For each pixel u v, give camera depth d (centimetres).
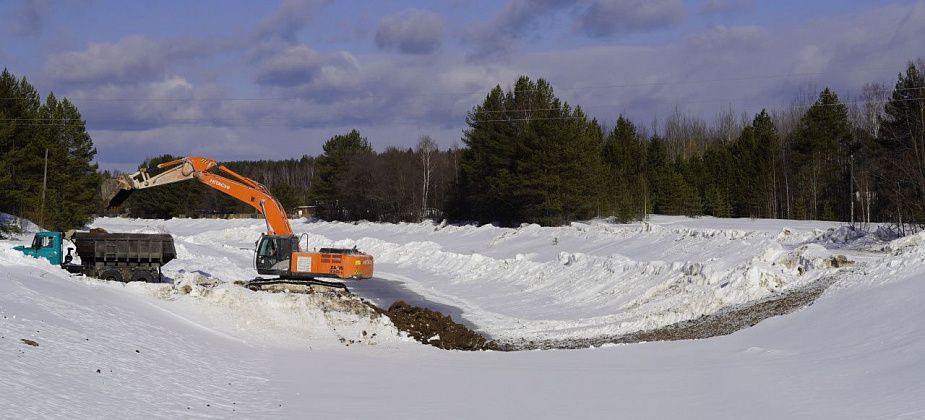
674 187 8988
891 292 1894
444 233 7469
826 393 1212
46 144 6881
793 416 1084
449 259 4928
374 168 10212
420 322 2622
